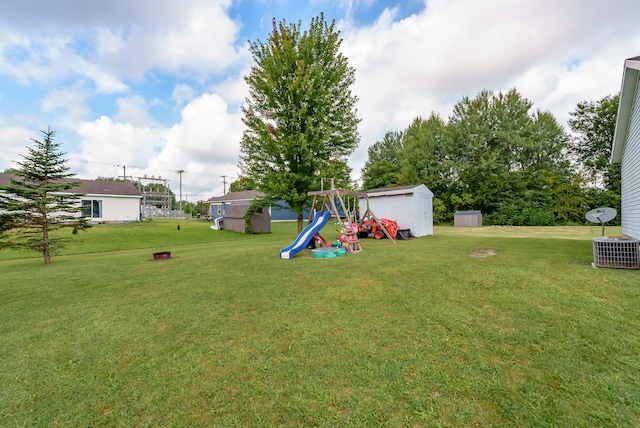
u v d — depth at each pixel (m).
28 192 8.66
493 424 1.75
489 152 27.45
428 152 30.28
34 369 2.54
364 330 3.08
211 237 17.06
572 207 25.09
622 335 2.77
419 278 4.99
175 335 3.14
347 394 2.06
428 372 2.29
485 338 2.82
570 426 1.71
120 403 2.07
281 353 2.67
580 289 4.09
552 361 2.39
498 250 7.95
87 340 3.09
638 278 4.47
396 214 13.21
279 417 1.87
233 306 3.98
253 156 12.06
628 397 1.94
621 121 9.23
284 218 35.88
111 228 18.30
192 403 2.04
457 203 28.44
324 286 4.75
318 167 12.10
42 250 9.02
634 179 8.70
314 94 11.66
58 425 1.87
